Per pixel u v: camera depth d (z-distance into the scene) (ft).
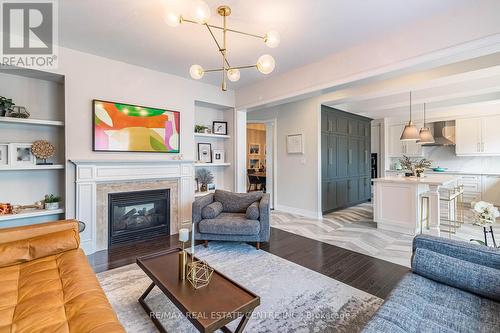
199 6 5.90
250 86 15.05
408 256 10.00
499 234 12.72
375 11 7.74
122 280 7.97
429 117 21.97
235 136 16.20
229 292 5.19
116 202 11.28
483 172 20.45
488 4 7.13
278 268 8.89
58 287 5.09
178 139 13.39
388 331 3.69
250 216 10.69
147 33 9.03
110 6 7.44
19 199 9.92
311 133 17.01
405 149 23.56
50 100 10.59
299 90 12.32
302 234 12.94
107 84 11.14
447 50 7.85
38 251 6.46
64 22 8.30
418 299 4.51
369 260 9.62
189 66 12.11
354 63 10.14
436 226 12.55
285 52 10.59
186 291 5.21
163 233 12.75
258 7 7.50
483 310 4.26
